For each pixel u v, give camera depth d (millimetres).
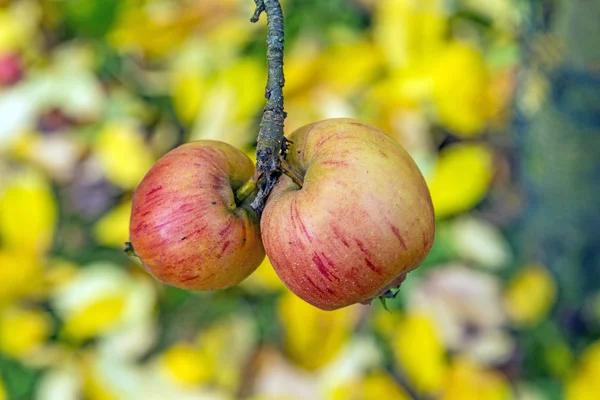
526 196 1020
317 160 675
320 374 937
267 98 676
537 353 956
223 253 689
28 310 1007
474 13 1049
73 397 958
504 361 951
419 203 668
